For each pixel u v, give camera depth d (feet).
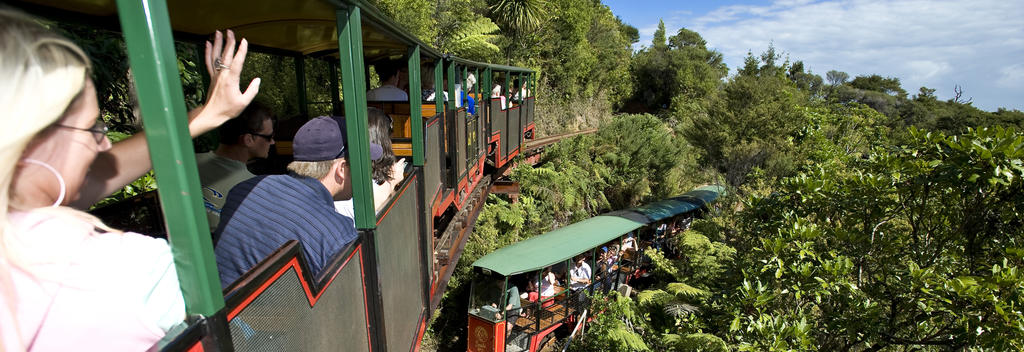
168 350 3.12
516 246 36.91
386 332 8.26
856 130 66.13
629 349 30.12
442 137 17.52
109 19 7.88
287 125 14.84
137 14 2.88
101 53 8.77
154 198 7.98
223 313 3.69
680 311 30.01
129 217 7.45
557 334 40.09
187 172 3.27
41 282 2.81
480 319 33.09
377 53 15.37
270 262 4.46
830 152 47.26
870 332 18.02
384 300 8.10
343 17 6.79
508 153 35.78
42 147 2.90
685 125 69.00
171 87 3.08
